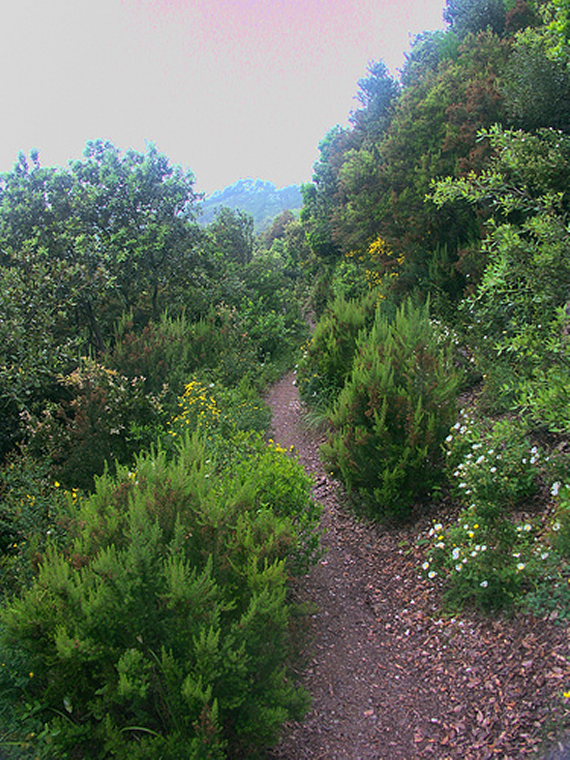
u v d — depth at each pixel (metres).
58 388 10.30
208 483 4.59
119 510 4.30
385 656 4.32
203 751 2.83
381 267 15.29
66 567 3.47
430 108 13.88
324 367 10.48
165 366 11.29
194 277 18.45
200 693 2.88
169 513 3.99
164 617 3.35
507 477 5.04
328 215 27.70
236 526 4.13
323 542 6.30
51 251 13.49
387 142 15.15
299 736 3.63
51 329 11.06
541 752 2.86
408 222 13.01
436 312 10.87
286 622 3.50
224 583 3.70
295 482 5.38
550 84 9.84
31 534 5.81
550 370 4.42
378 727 3.62
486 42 14.65
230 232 36.47
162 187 17.34
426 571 5.12
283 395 13.72
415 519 6.08
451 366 8.12
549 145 7.84
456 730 3.39
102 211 16.56
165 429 9.12
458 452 5.85
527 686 3.36
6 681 3.48
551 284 5.01
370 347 7.75
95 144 17.20
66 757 3.08
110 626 3.26
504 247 5.32
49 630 3.36
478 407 7.27
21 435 8.67
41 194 14.70
